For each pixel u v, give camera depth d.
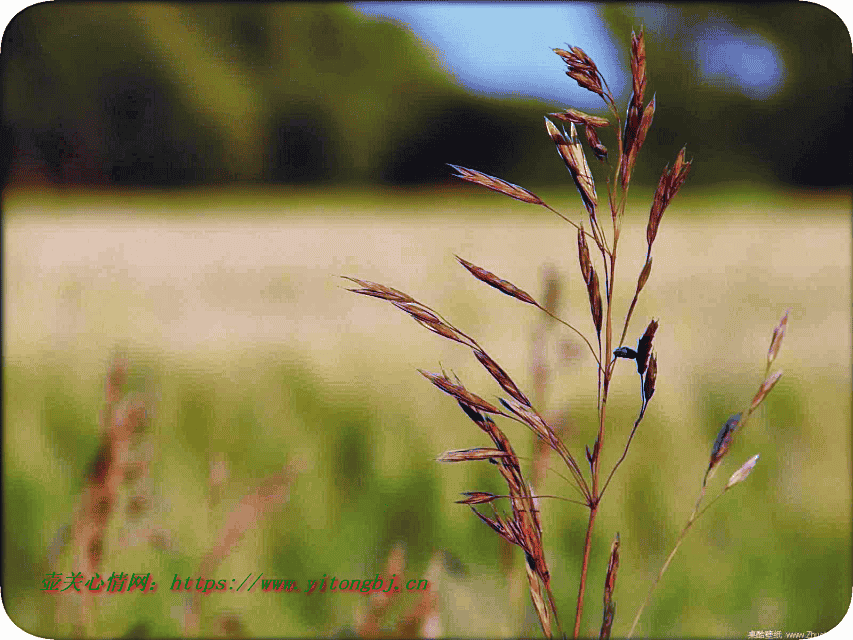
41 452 1.55
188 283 4.11
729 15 11.69
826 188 11.93
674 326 2.54
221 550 1.07
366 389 1.94
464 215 11.95
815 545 1.34
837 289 3.57
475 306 2.75
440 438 1.70
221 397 1.94
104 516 0.97
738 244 5.60
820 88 11.84
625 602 1.22
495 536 1.29
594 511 0.83
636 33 0.81
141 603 1.09
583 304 2.86
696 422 1.75
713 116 12.40
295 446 1.64
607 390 0.83
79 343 2.39
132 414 0.97
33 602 1.10
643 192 12.21
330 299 3.16
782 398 1.89
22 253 5.88
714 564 1.30
